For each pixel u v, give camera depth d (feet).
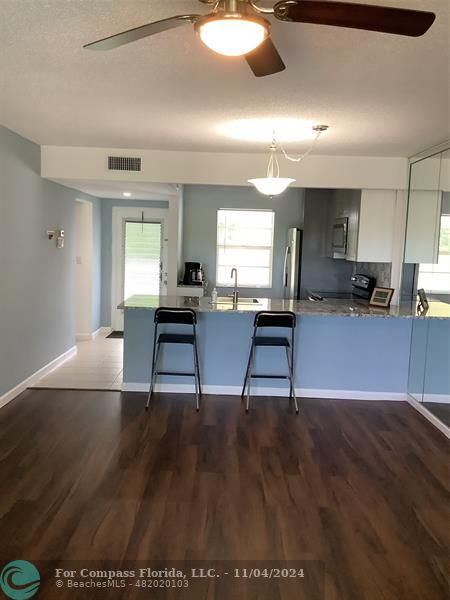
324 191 22.52
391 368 15.98
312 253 22.81
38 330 16.66
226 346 15.93
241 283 24.76
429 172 14.70
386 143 13.87
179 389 16.08
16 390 15.08
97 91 9.80
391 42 7.10
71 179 16.17
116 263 25.20
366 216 16.62
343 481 10.43
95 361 19.69
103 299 25.55
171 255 21.21
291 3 4.86
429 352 14.57
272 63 6.30
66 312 19.69
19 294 14.92
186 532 8.43
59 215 18.30
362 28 5.30
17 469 10.50
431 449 12.21
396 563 7.80
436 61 7.82
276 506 9.35
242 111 10.96
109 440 12.14
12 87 9.64
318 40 7.08
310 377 16.06
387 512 9.27
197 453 11.55
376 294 16.25
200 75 8.73
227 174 15.97
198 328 15.85
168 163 15.93
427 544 8.31
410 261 16.11
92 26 6.90
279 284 24.72
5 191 13.58
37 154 15.71
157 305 15.31
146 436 12.45
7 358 14.32
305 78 8.73
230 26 5.17
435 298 14.44
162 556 7.80
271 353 15.89
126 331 15.88
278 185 12.92
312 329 15.87
